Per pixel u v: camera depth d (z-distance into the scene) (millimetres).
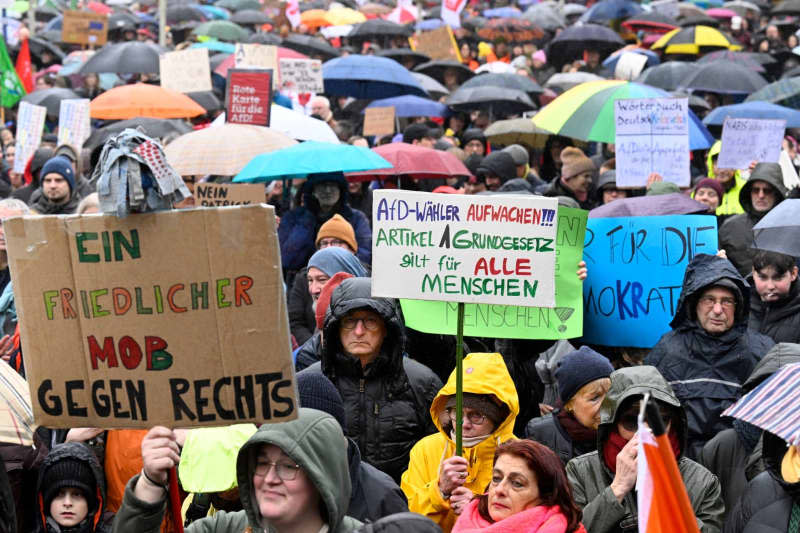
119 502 13570
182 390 8891
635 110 22219
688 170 22188
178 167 24484
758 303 17578
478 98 38094
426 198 12070
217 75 39094
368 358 13844
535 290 11906
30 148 31500
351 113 39594
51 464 12727
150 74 43125
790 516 10289
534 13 56438
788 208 16750
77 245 8938
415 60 46875
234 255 8773
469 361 12602
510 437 12609
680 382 14570
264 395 8828
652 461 6883
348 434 13812
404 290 12117
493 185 26438
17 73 44281
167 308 8852
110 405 9008
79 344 9016
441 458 12672
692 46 46531
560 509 9805
